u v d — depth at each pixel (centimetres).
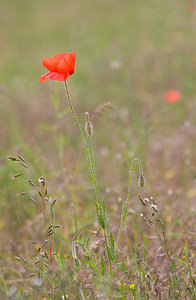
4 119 895
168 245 471
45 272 388
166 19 1310
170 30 1298
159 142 777
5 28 1875
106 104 516
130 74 1127
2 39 1739
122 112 879
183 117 873
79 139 787
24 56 1488
